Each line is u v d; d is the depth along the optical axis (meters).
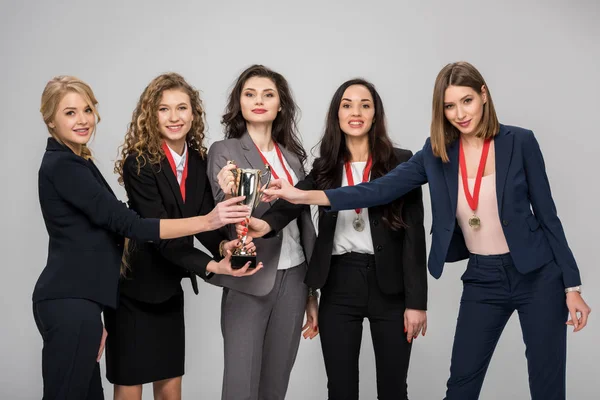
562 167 4.32
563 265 2.61
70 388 2.41
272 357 2.95
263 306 2.85
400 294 2.85
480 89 2.60
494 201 2.62
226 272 2.62
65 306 2.41
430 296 4.30
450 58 4.34
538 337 2.63
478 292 2.71
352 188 2.75
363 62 4.36
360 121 2.87
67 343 2.39
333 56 4.37
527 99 4.32
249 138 2.94
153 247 2.81
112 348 2.86
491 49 4.32
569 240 4.35
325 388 4.25
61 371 2.39
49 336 2.41
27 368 4.25
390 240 2.82
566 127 4.32
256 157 2.91
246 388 2.83
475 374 2.74
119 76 4.25
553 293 2.61
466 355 2.74
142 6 4.27
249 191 2.62
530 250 2.59
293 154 3.07
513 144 2.61
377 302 2.82
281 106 3.05
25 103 4.24
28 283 4.29
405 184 2.78
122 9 4.26
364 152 2.98
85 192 2.43
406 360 2.86
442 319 4.29
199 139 2.97
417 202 2.87
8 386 4.15
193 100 2.92
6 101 4.23
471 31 4.32
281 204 2.82
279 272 2.88
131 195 2.78
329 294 2.87
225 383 2.86
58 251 2.47
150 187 2.73
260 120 2.90
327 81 4.37
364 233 2.85
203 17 4.31
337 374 2.85
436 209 2.73
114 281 2.52
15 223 4.27
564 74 4.30
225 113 3.08
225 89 4.32
